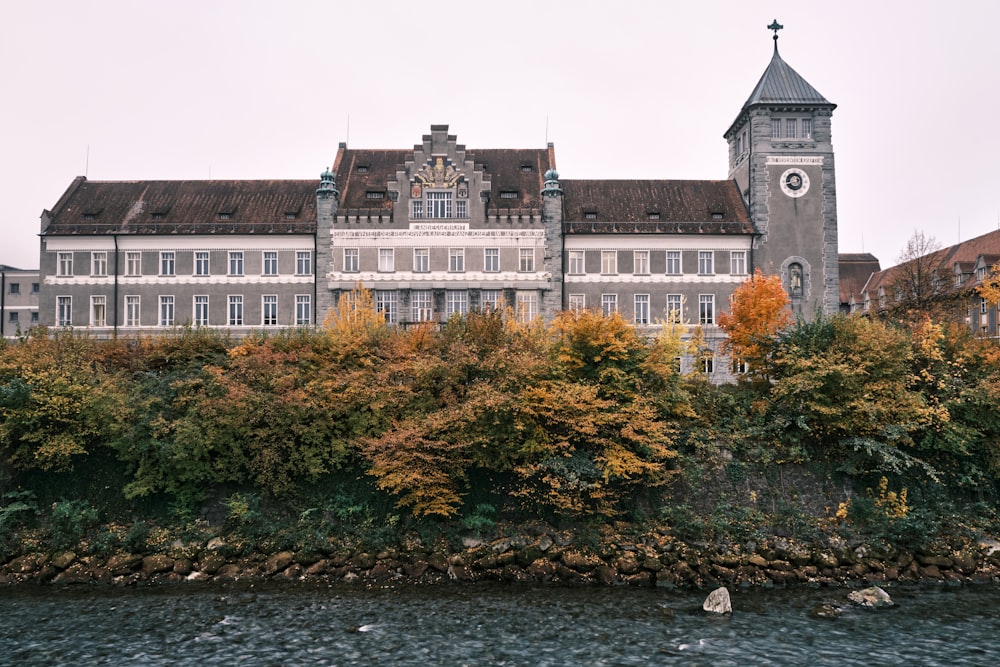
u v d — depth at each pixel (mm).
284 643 24953
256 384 37812
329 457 36312
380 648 24547
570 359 37625
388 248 61469
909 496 37281
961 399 38125
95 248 62219
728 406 40281
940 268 73438
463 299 61344
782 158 63781
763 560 33156
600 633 25984
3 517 34156
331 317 52125
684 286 62688
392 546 34469
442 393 36750
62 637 25438
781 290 46094
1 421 35531
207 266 62219
